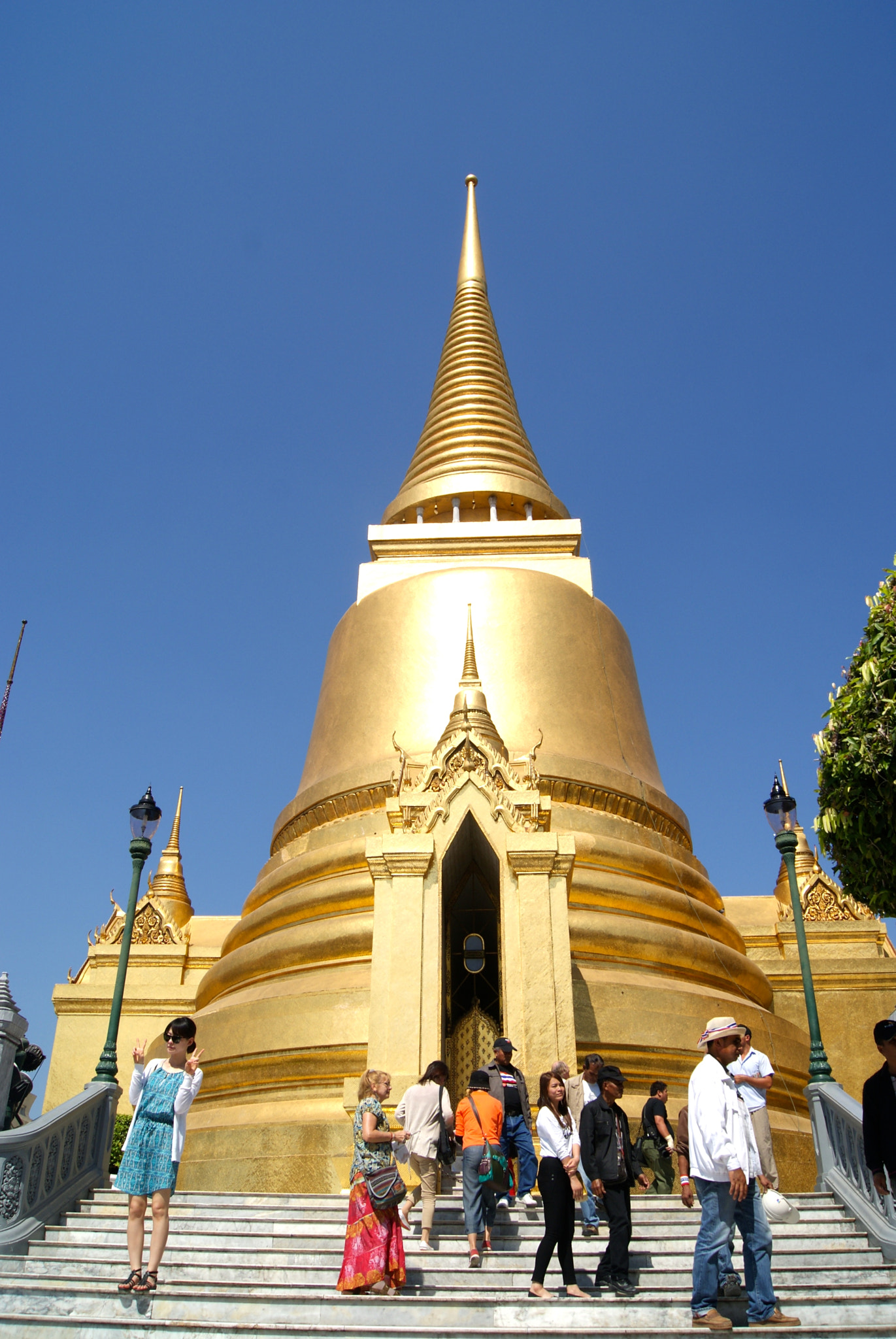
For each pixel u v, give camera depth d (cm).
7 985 1380
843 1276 1102
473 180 4234
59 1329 913
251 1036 1941
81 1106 1348
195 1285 1066
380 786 2305
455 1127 1204
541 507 3119
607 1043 1836
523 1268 1110
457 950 1836
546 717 2427
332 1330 901
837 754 1411
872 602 1496
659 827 2461
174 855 3366
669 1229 1236
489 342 3638
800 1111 2086
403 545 2927
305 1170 1722
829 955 2692
